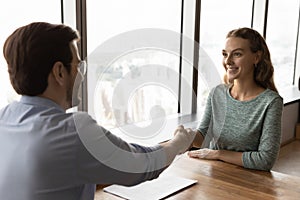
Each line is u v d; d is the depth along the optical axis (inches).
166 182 57.5
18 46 33.0
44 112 33.9
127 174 34.4
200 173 61.9
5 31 65.6
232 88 75.5
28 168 31.6
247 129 71.3
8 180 32.6
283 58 174.2
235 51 71.7
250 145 71.6
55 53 33.1
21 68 33.2
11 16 66.2
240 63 71.6
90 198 36.7
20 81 33.8
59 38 33.4
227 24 129.8
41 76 33.4
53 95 34.9
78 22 76.2
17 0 66.9
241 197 52.7
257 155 65.2
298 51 183.5
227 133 73.2
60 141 31.6
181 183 57.1
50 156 31.2
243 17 143.7
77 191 33.5
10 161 32.5
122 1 86.7
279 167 127.6
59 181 31.7
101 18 81.7
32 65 32.9
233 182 58.3
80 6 75.8
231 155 67.1
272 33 161.5
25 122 33.4
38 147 31.5
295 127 165.5
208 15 117.6
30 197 31.8
